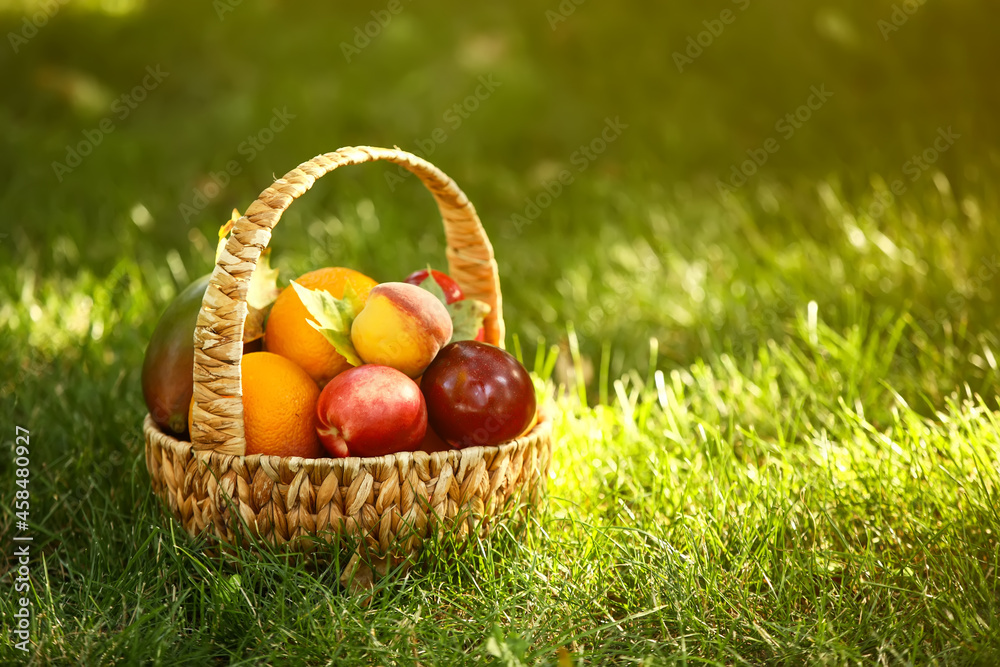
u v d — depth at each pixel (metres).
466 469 1.58
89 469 1.99
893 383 2.32
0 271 3.07
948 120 4.23
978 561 1.62
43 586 1.67
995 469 1.79
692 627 1.52
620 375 2.67
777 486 1.82
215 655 1.46
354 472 1.50
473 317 1.82
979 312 2.63
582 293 3.08
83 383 2.35
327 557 1.58
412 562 1.59
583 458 2.01
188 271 3.29
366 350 1.65
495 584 1.58
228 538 1.58
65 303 2.89
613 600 1.66
